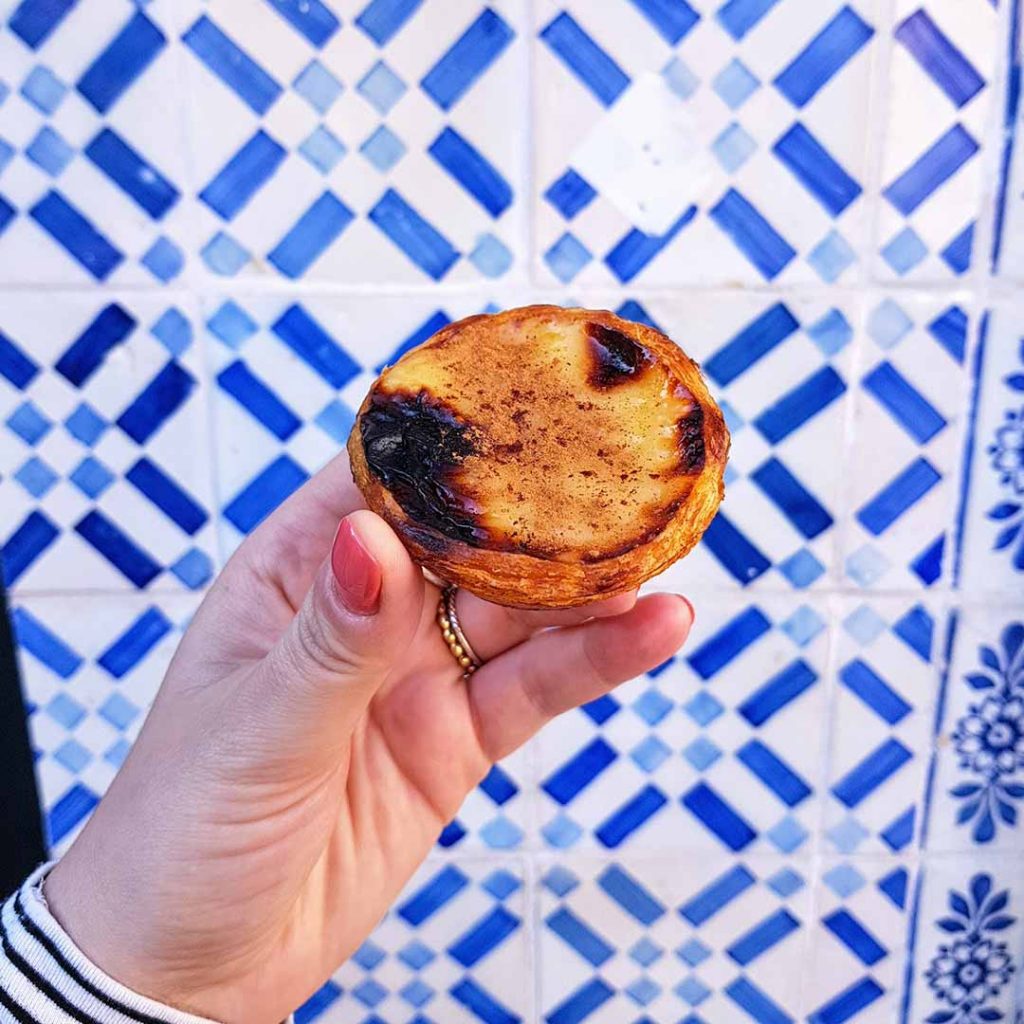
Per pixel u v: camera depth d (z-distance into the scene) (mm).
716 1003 519
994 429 440
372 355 435
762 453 442
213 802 325
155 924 332
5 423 438
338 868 403
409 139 412
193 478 448
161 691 377
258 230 421
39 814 482
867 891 500
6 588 457
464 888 499
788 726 475
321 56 404
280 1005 390
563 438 319
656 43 403
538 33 402
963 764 480
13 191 415
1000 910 501
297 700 310
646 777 484
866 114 410
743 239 422
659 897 502
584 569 300
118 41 402
